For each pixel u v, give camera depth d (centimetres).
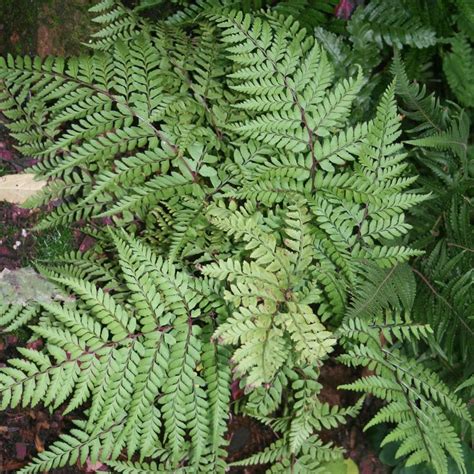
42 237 91
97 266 89
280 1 104
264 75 85
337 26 105
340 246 85
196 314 80
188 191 87
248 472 100
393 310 95
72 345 75
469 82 105
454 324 93
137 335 77
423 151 100
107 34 94
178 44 97
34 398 73
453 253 98
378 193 85
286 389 96
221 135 93
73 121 95
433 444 84
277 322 74
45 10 93
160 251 90
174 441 76
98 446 81
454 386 98
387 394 85
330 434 107
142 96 87
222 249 88
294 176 86
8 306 85
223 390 79
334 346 108
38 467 78
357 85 85
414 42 104
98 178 90
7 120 91
